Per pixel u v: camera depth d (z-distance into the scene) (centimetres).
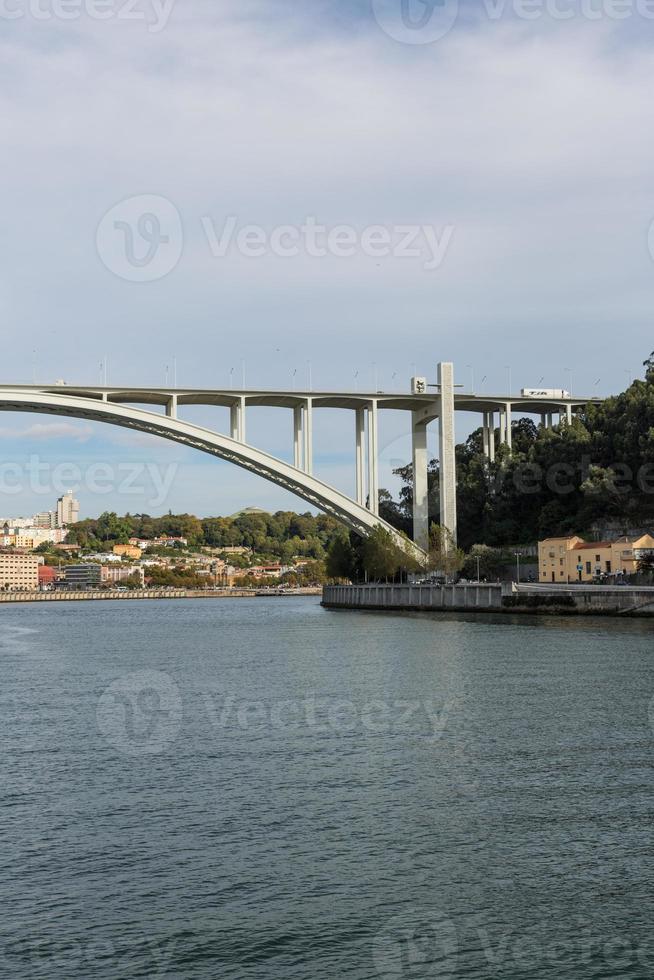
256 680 4769
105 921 1731
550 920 1731
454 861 1983
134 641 8138
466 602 9912
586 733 3141
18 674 5375
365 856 2016
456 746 2970
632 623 7588
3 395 8994
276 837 2127
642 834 2123
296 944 1648
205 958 1603
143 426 9588
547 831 2150
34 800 2439
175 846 2081
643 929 1695
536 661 5169
